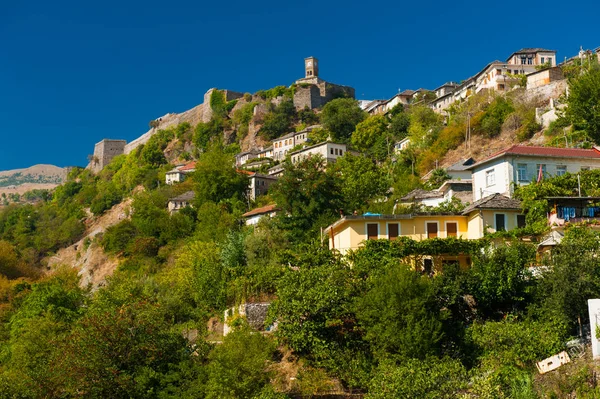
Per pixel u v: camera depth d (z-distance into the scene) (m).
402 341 35.66
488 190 57.78
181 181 149.38
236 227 90.31
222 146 191.62
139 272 85.69
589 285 36.81
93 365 37.78
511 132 101.75
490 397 30.88
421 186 82.12
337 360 38.00
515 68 131.50
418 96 162.75
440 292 40.00
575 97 75.12
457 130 108.25
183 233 98.19
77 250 139.00
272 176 124.81
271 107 195.88
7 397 38.47
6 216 159.25
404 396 31.66
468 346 37.59
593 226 47.25
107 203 155.75
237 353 36.88
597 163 56.91
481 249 46.03
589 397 30.20
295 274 42.94
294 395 36.78
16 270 100.69
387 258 45.38
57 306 57.03
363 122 146.38
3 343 56.75
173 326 48.69
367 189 81.81
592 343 33.47
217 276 55.72
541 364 34.28
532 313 38.75
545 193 50.31
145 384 37.47
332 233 55.31
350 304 40.12
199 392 36.50
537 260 44.31
